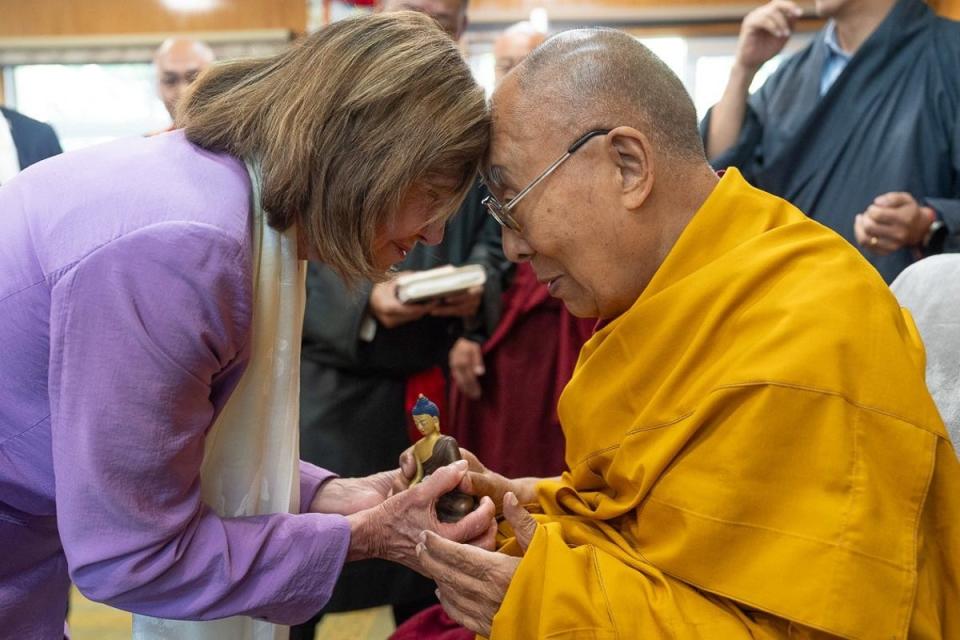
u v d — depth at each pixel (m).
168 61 2.70
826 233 1.01
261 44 4.72
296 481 1.16
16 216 0.91
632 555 0.99
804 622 0.85
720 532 0.91
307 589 1.00
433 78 0.94
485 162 1.04
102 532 0.87
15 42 4.82
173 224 0.85
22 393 0.91
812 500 0.88
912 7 2.05
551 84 1.00
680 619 0.91
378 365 1.88
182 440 0.88
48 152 2.36
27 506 0.97
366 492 1.28
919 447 0.88
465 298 1.91
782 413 0.89
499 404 2.08
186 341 0.85
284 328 1.08
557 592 0.94
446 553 1.00
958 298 1.22
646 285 1.06
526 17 4.49
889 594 0.85
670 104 1.02
